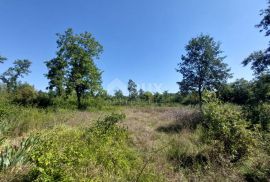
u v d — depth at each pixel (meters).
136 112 25.91
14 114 12.65
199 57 24.11
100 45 35.06
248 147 6.92
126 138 9.43
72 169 4.94
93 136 8.19
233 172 6.00
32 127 11.23
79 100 32.62
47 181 4.22
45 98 28.47
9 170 5.11
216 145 7.24
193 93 25.50
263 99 14.81
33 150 5.71
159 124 14.44
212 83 23.95
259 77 21.22
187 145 8.16
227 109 7.73
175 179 5.80
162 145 8.59
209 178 5.82
